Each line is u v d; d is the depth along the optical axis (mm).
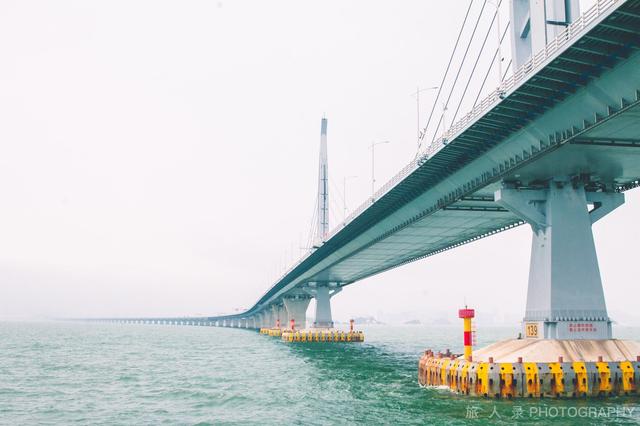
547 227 42438
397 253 95812
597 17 28781
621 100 32438
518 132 41000
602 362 36875
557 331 39719
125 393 45531
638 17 28141
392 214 71688
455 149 47719
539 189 44219
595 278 41156
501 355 39656
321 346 115375
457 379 39531
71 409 38469
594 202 44781
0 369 65438
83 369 65625
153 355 89250
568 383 36219
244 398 42188
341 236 93250
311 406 38156
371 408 36594
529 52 43781
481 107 41156
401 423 31656
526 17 43656
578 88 34281
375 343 131750
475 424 30672
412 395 40844
